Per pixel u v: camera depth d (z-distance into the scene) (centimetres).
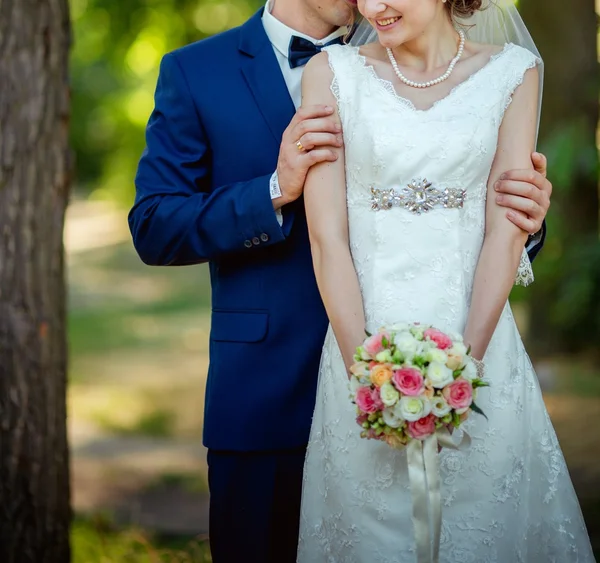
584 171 789
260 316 354
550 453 321
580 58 824
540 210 309
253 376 353
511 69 314
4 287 425
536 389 323
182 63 364
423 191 302
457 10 320
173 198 351
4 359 426
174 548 553
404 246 303
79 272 1900
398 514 301
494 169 313
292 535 361
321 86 320
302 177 320
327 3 351
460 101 305
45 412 434
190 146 360
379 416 271
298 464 356
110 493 680
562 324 866
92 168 2508
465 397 263
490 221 310
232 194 341
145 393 998
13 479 430
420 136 300
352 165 309
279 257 354
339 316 301
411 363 263
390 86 309
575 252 845
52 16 427
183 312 1507
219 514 360
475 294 302
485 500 303
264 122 355
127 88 2053
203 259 353
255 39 364
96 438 839
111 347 1252
